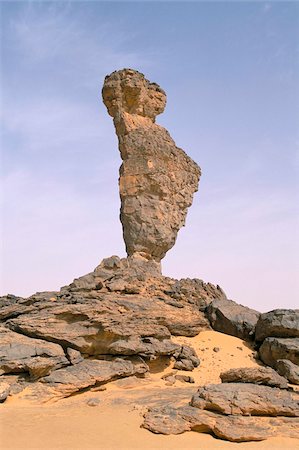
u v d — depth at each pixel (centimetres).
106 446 2219
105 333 3388
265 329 3975
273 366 3734
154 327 3647
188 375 3478
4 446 2166
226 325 4250
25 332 3350
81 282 3916
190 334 4047
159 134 4681
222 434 2359
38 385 2967
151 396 2923
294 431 2414
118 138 4741
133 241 4484
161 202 4544
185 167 4809
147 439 2312
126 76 4694
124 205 4559
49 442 2228
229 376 2892
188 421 2456
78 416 2548
